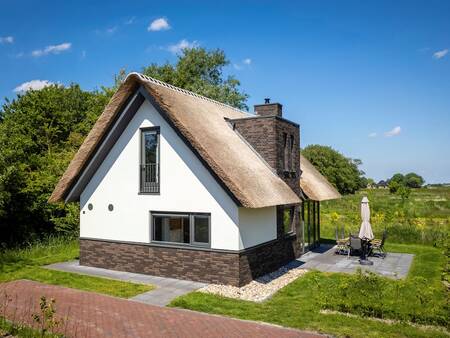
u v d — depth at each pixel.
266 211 14.27
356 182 77.56
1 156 18.97
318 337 8.04
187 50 43.56
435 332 8.20
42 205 21.67
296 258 17.11
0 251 18.27
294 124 17.28
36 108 36.34
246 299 10.88
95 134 14.24
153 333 8.30
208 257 12.63
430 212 35.38
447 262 15.72
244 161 13.53
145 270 13.91
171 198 13.53
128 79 13.27
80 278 13.25
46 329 7.95
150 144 14.20
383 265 15.62
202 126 13.37
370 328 8.50
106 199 15.01
